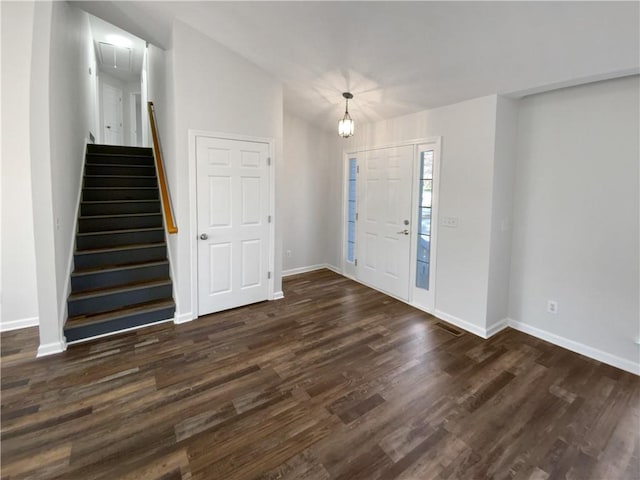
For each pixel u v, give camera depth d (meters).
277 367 2.58
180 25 3.11
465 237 3.23
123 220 3.89
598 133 2.62
